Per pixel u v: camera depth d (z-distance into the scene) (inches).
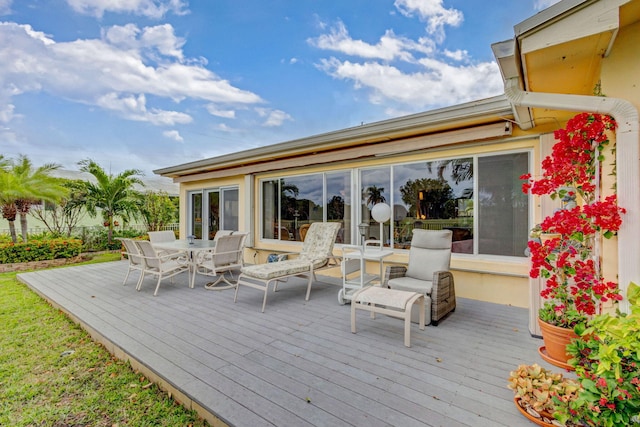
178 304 175.2
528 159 164.7
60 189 402.6
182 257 238.5
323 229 219.3
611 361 65.6
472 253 181.3
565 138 105.2
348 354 111.7
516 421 75.7
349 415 78.3
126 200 447.8
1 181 348.2
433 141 180.4
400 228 209.6
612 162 95.3
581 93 116.1
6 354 124.9
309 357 109.5
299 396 86.3
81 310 164.7
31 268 326.6
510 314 154.7
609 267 94.7
